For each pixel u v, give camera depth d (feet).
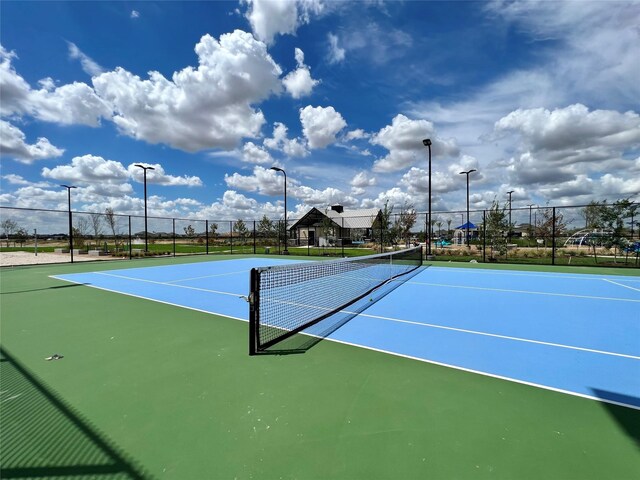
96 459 6.81
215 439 7.47
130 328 16.47
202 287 29.76
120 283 32.01
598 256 58.18
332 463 6.68
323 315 18.93
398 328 16.53
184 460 6.77
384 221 75.15
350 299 23.34
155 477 6.30
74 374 10.95
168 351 13.19
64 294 26.00
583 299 23.82
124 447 7.19
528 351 13.25
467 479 6.23
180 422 8.14
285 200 73.56
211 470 6.48
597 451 7.05
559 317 18.70
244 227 108.17
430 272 40.40
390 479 6.23
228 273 40.75
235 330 16.20
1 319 18.19
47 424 8.05
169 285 30.91
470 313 19.66
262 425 8.03
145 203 72.23
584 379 10.66
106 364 11.82
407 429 7.86
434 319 18.30
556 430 7.82
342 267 36.86
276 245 109.29
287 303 22.08
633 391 9.82
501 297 24.56
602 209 46.65
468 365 11.82
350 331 16.03
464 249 77.05
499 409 8.78
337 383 10.35
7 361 12.09
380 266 44.57
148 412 8.61
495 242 53.98
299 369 11.44
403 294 25.72
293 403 9.08
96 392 9.70
